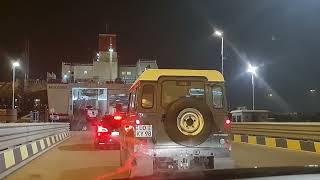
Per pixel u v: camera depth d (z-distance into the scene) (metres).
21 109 83.31
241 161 15.17
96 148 22.36
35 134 18.25
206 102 10.36
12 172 12.70
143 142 9.94
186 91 10.34
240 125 27.08
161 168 9.89
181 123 9.71
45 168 13.95
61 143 26.78
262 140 23.22
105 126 21.69
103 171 13.10
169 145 9.91
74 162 15.73
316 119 30.64
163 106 10.13
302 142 19.08
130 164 10.34
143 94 10.17
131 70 80.69
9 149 13.04
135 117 10.09
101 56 78.38
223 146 10.10
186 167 9.84
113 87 67.62
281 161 15.12
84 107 67.00
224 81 10.43
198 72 10.38
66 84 67.69
